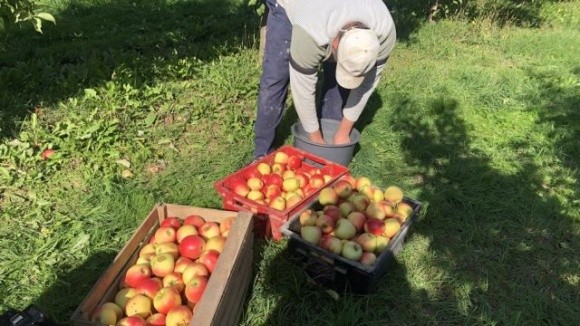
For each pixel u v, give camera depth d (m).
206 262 2.52
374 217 3.12
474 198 3.96
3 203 3.45
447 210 3.79
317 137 3.84
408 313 2.87
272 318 2.74
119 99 4.76
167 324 2.22
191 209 2.89
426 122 5.17
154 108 4.85
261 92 3.76
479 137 5.01
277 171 3.66
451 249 3.41
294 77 3.35
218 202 3.66
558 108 5.82
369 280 2.78
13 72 4.88
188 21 7.36
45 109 4.56
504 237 3.57
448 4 9.57
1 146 3.87
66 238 3.17
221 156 4.26
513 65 7.25
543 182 4.35
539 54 7.76
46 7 6.82
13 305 2.69
